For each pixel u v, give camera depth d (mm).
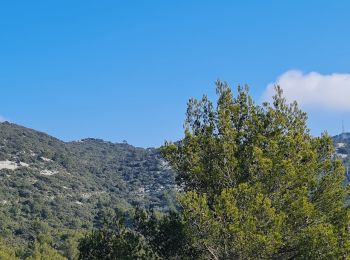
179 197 14742
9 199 151000
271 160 15562
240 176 16188
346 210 15844
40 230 120125
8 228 120312
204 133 17359
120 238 17516
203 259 16172
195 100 17859
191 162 16797
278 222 14141
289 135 16703
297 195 15375
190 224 14531
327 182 16281
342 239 14891
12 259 81875
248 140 17000
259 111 17562
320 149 17516
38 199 154625
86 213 155125
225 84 17828
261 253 14125
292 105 17688
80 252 17891
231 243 14180
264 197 15070
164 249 17156
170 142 17641
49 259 89438
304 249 14570
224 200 14289
